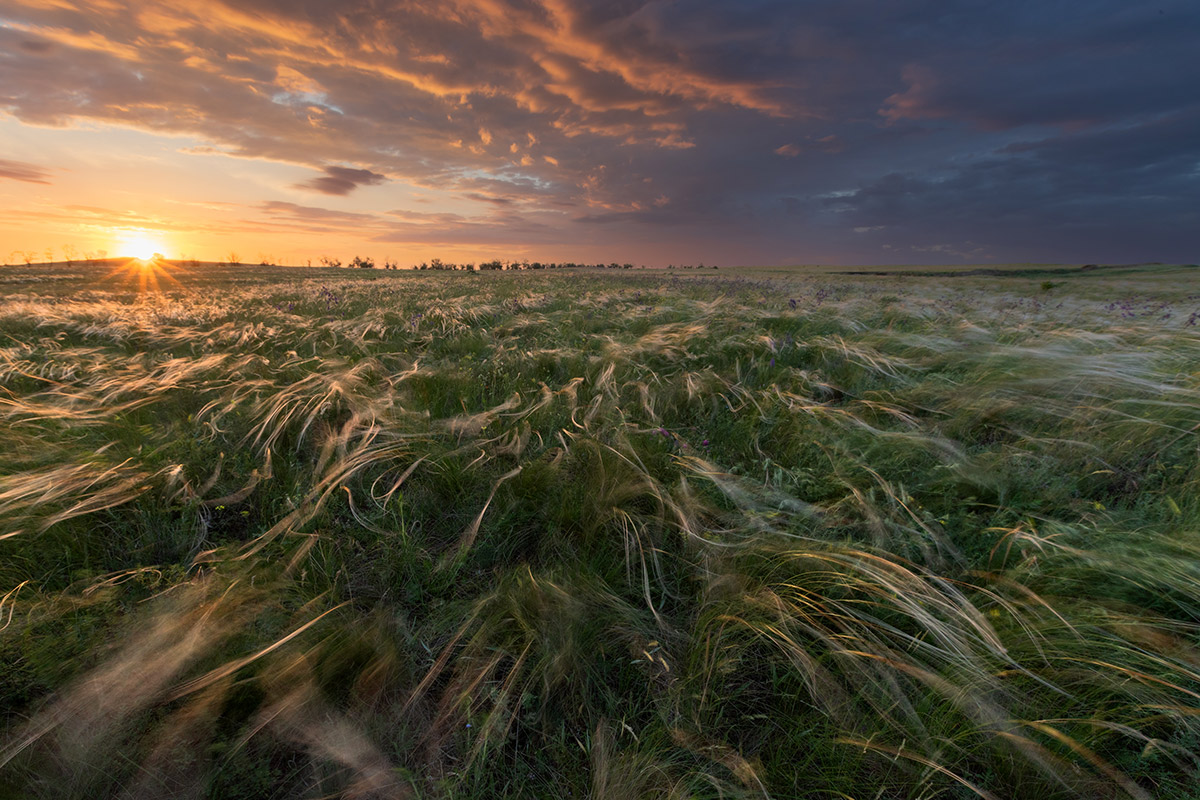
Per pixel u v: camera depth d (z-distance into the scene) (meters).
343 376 3.86
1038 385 3.62
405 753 1.40
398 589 2.00
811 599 1.75
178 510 2.37
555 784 1.34
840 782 1.30
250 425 3.26
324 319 8.77
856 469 2.67
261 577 1.88
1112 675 1.43
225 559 1.96
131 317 8.06
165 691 1.39
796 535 2.08
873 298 11.63
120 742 1.30
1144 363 3.86
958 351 4.84
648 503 2.40
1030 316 7.72
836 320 7.29
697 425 3.54
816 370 4.70
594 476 2.50
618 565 2.03
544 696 1.49
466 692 1.45
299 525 2.17
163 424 3.45
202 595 1.71
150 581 1.91
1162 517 2.18
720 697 1.46
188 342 6.43
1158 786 1.26
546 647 1.57
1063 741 1.25
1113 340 4.73
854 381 4.39
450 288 19.12
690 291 14.90
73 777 1.24
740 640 1.64
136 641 1.50
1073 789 1.23
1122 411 3.16
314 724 1.38
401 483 2.62
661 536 2.19
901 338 5.47
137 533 2.23
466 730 1.44
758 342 5.46
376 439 3.00
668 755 1.37
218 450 2.93
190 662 1.47
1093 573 1.79
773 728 1.46
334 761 1.32
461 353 5.98
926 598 1.67
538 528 2.33
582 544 2.18
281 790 1.31
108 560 2.08
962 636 1.57
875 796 1.28
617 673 1.62
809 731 1.40
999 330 6.09
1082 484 2.63
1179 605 1.63
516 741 1.45
